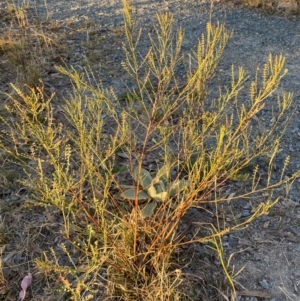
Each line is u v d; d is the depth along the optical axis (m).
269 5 5.72
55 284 2.35
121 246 2.29
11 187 2.88
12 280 2.38
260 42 4.86
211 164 2.08
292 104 3.72
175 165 2.86
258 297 2.31
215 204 2.69
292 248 2.54
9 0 5.77
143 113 3.42
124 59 4.43
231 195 2.82
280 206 2.77
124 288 2.18
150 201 2.64
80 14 5.49
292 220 2.70
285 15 5.55
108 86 3.96
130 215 2.39
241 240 2.57
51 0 5.96
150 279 2.27
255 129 3.39
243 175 2.84
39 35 4.64
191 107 2.63
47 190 1.94
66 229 2.12
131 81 4.03
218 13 5.57
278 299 2.30
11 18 5.24
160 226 2.39
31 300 2.29
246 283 2.37
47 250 2.52
